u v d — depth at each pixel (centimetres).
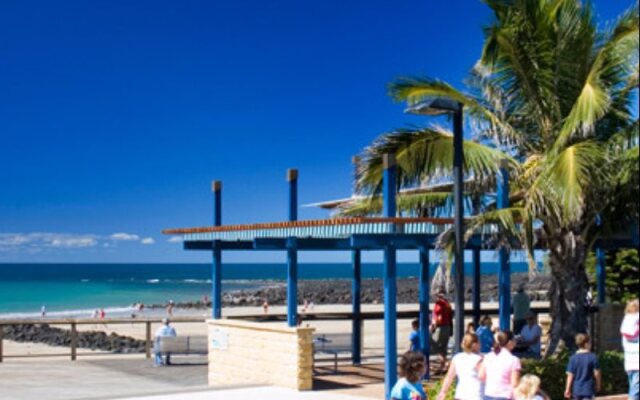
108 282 16325
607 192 1380
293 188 1642
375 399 1363
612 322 1769
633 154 1320
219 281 1809
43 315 6694
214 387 1509
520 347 1507
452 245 1277
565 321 1441
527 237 1319
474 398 966
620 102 1438
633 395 1074
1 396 1520
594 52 1445
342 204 1728
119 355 2373
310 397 1394
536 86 1483
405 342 2631
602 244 1616
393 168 1335
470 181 1524
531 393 923
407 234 1379
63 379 1792
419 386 819
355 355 1878
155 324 4953
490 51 1491
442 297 1711
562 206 1316
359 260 1875
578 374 1080
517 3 1457
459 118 1247
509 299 1463
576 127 1315
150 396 1426
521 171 1469
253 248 1831
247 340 1639
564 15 1448
